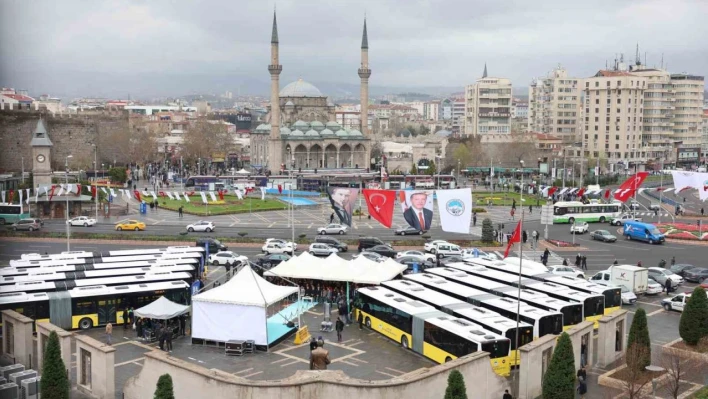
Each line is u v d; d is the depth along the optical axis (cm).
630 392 4856
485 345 5350
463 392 4181
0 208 12625
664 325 7169
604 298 6625
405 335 6253
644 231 12256
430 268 8438
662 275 8831
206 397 4631
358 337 6650
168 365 4828
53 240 11238
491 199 17262
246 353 6138
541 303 6359
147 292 6888
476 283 7200
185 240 11231
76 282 6919
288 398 4472
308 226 13375
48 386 4491
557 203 14512
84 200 14338
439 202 9025
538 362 5212
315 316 7362
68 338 5409
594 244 11975
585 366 5834
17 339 5847
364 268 7744
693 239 12331
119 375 5531
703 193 11856
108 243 11112
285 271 7850
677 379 4978
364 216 14950
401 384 4475
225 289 6431
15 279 6956
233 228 12925
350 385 4450
